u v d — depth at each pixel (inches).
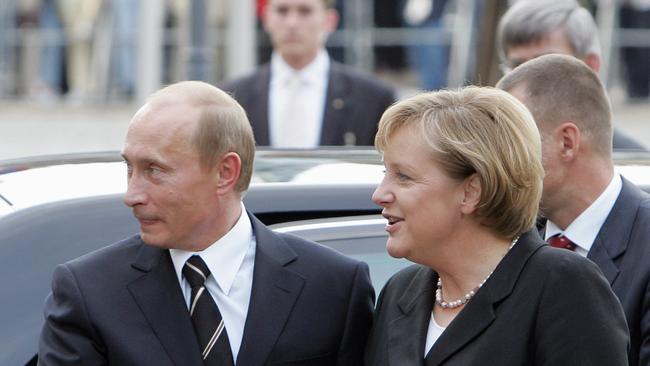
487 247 251.9
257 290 265.0
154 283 261.4
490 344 244.2
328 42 1332.4
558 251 249.1
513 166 245.4
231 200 263.9
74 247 281.0
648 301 277.1
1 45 1428.4
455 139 244.8
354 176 315.9
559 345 240.7
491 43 700.7
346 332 269.6
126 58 1400.1
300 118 568.7
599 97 299.6
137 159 252.7
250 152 264.1
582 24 451.5
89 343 255.9
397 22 1336.1
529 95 297.6
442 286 258.4
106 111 1403.8
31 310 273.6
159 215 254.7
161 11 1325.0
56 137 1225.4
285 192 302.0
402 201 248.8
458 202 248.1
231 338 263.1
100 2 1402.6
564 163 296.8
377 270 299.9
